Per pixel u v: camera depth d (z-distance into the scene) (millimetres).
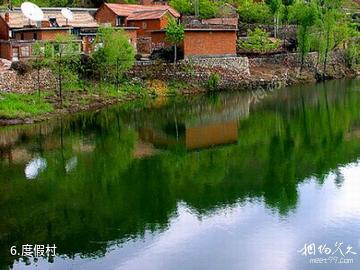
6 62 60469
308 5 97688
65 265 24750
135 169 38438
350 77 90312
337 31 91188
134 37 75375
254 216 29406
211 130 51156
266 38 86938
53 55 60656
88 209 30984
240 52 85562
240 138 47812
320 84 82562
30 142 46219
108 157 41656
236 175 36750
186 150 43719
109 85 67250
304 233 27266
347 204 30734
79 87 64250
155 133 50000
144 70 71938
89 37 71125
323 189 33281
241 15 101750
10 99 56281
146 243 26516
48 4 97375
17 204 31938
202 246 26188
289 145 44781
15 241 27172
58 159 41125
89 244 26656
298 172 37000
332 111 59562
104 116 57438
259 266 24375
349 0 135375
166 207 31031
